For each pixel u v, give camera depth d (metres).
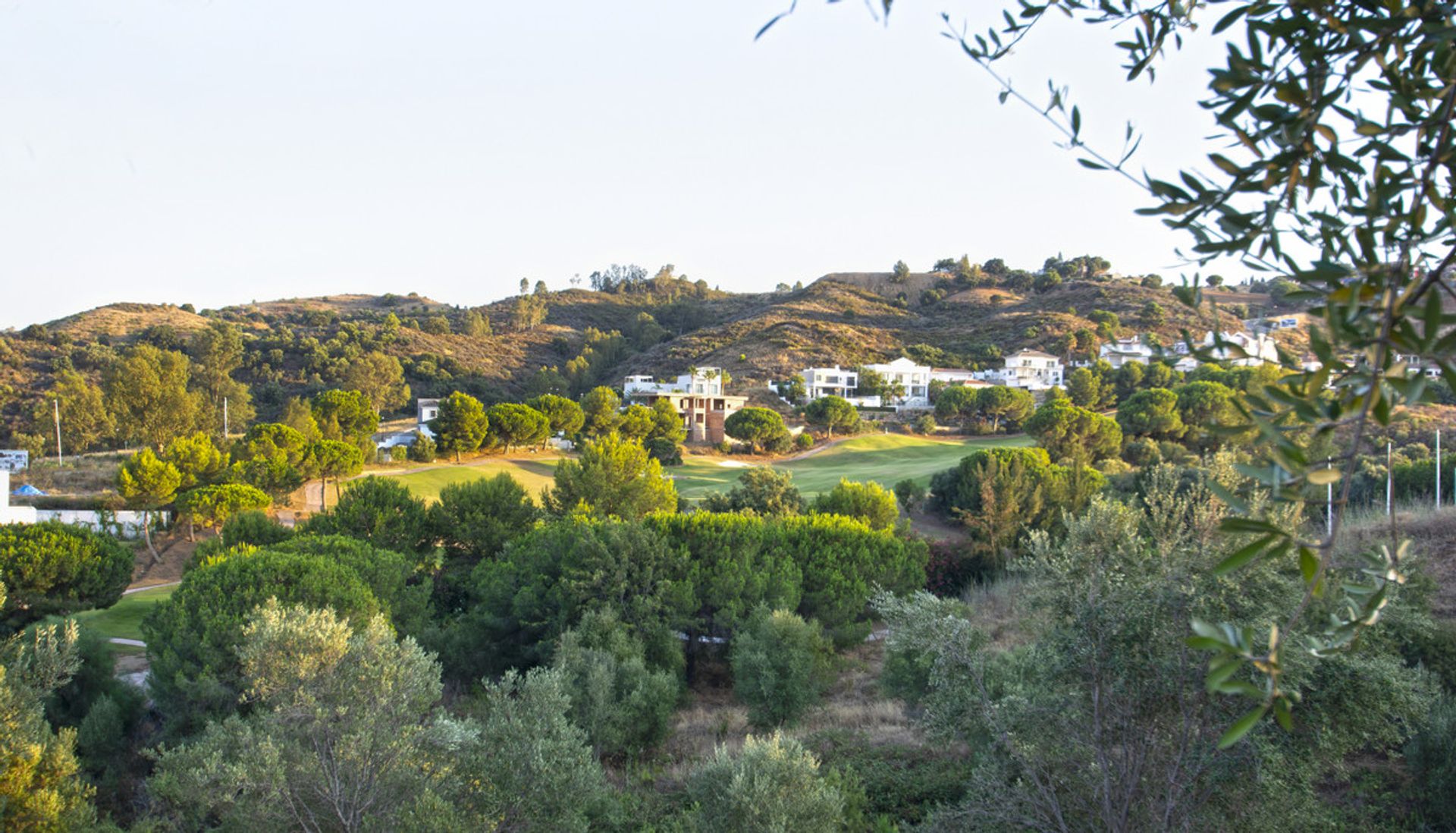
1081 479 35.50
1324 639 2.16
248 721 12.64
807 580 26.81
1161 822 7.79
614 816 13.68
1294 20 1.73
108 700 18.36
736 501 41.78
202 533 43.78
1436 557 15.86
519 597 24.92
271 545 26.77
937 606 10.26
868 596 26.25
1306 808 7.85
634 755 18.33
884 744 16.77
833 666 21.55
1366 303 1.61
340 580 21.44
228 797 10.24
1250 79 1.79
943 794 14.08
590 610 23.27
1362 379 1.57
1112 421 57.81
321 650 11.19
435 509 33.50
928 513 47.03
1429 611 11.68
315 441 52.41
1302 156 1.76
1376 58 1.72
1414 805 10.22
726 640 25.91
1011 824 8.63
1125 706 8.23
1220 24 1.84
